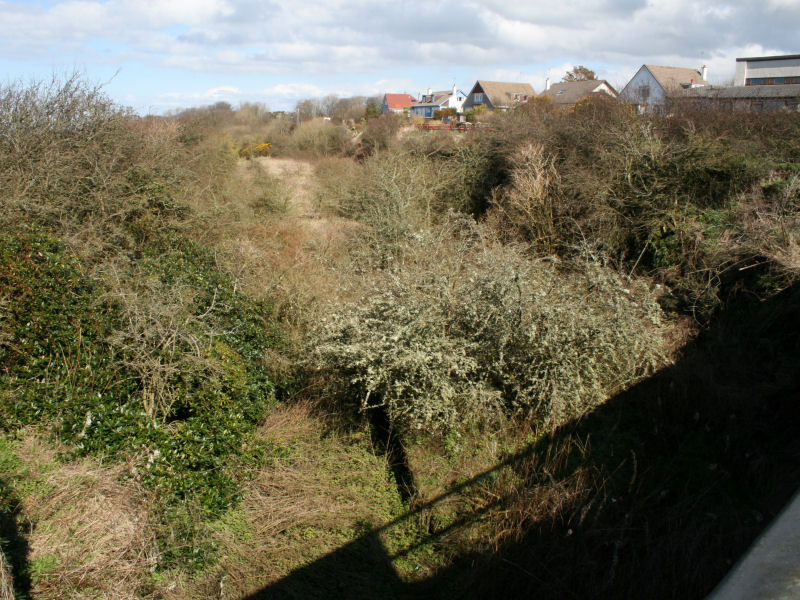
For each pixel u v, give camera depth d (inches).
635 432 209.0
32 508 164.6
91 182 363.9
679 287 297.4
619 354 222.5
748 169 338.3
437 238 321.4
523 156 447.2
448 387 201.0
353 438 225.5
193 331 214.1
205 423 190.1
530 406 216.2
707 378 223.6
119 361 201.8
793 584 52.0
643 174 356.5
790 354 229.6
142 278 244.7
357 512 185.6
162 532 160.1
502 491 182.4
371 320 216.7
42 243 236.1
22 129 358.6
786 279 250.2
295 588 154.9
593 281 232.8
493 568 155.8
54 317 208.7
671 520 166.4
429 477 196.7
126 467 176.2
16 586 137.9
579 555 155.3
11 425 196.5
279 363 249.6
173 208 394.9
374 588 156.9
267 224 462.9
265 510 184.5
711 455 194.4
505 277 216.4
